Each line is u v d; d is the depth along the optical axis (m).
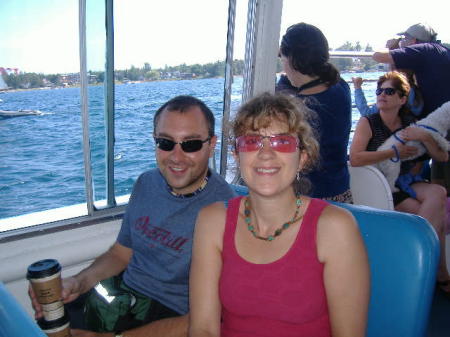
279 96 1.12
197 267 1.20
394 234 1.16
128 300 1.35
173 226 1.42
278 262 1.05
